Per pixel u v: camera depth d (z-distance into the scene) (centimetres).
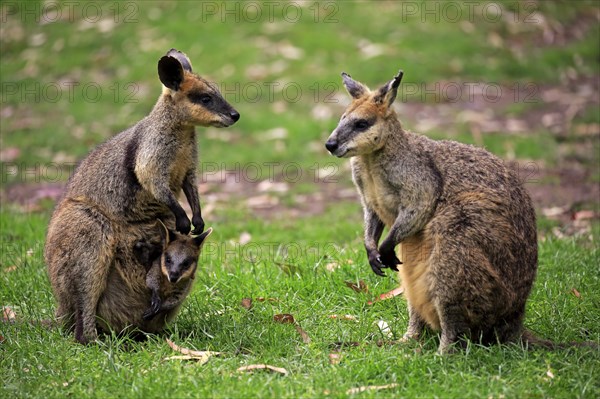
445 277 948
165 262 1009
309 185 1836
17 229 1518
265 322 1053
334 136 977
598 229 1455
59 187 1841
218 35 2436
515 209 977
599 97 2242
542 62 2402
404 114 2106
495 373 900
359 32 2439
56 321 1058
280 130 2050
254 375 890
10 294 1182
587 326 1044
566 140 2003
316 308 1105
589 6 2745
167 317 1050
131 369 914
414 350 958
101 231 1023
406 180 982
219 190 1814
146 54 2391
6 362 943
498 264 948
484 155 1012
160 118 1054
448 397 841
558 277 1195
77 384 878
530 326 1049
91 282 1012
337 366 905
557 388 861
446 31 2478
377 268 1022
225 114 1060
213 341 1000
